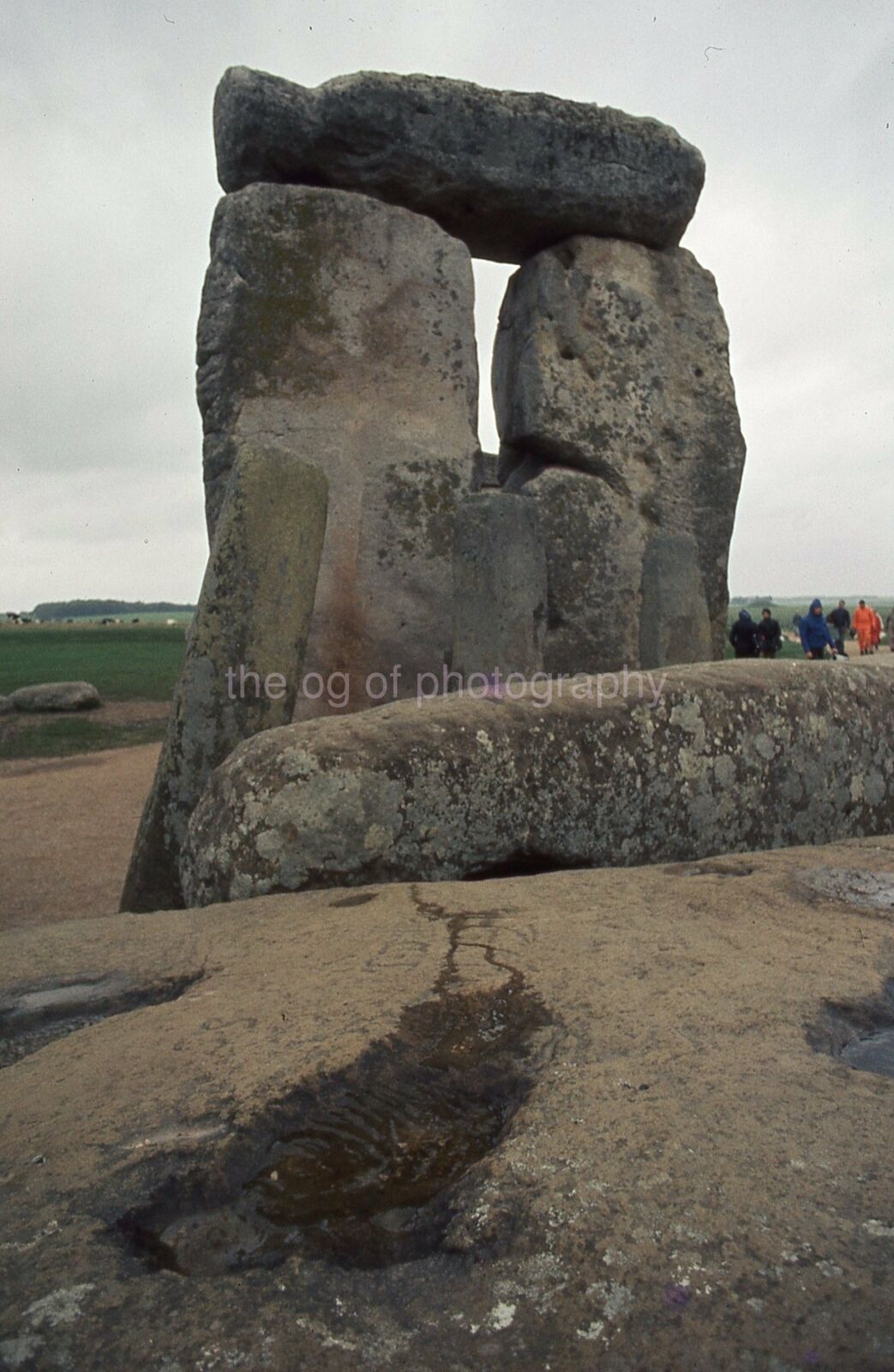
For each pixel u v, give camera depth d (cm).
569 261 744
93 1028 214
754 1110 161
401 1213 150
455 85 682
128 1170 156
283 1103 175
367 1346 118
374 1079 185
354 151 665
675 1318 119
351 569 661
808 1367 111
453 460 684
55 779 945
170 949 266
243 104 641
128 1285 130
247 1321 123
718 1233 132
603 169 718
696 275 781
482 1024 203
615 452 734
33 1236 140
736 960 231
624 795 374
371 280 668
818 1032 194
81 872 629
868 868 317
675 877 311
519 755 359
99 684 1537
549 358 724
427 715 361
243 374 638
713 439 770
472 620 590
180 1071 187
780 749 408
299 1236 146
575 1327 119
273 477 491
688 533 756
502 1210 140
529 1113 164
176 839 472
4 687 1516
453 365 690
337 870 329
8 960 261
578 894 291
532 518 598
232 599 480
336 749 338
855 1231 131
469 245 764
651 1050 185
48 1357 117
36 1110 176
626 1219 136
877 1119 158
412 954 241
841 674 443
